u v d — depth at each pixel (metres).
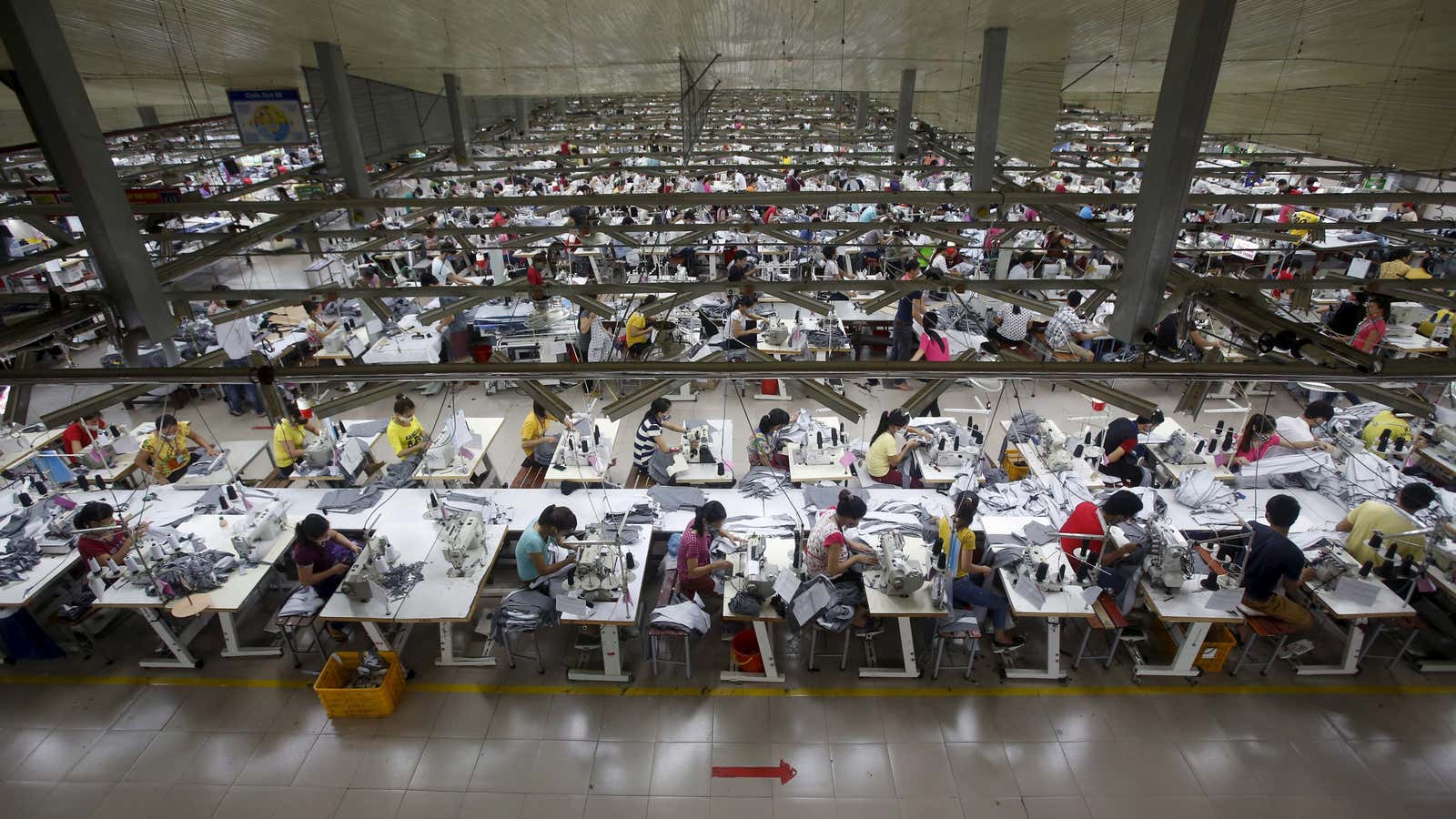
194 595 4.93
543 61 8.18
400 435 6.64
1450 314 8.72
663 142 12.06
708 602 5.41
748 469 7.57
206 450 6.89
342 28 5.45
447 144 12.90
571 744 4.75
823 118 15.65
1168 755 4.61
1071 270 9.70
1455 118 5.52
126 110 13.14
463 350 9.25
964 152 10.02
